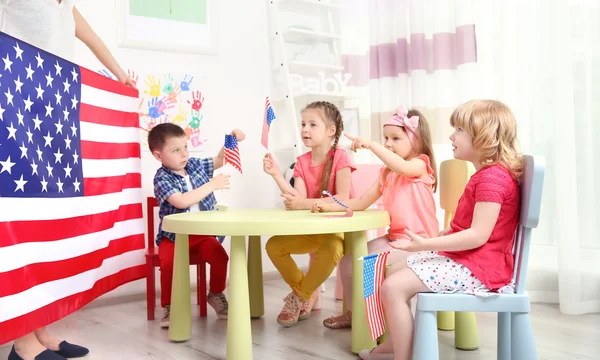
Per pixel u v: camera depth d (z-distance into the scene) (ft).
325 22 10.24
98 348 5.79
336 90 9.70
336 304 7.78
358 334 5.40
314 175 7.22
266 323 6.74
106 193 6.37
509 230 4.31
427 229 5.96
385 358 5.01
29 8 5.31
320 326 6.57
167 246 7.01
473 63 8.11
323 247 6.26
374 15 9.59
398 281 4.31
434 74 8.66
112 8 8.34
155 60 8.73
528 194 4.06
